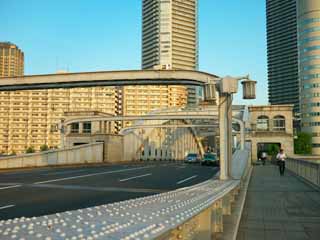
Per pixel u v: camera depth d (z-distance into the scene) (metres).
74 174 27.75
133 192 16.23
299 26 124.56
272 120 63.19
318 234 8.09
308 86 119.31
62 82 40.12
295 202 13.09
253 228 8.68
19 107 138.25
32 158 36.31
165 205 5.09
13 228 2.97
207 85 16.48
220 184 11.39
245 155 29.39
